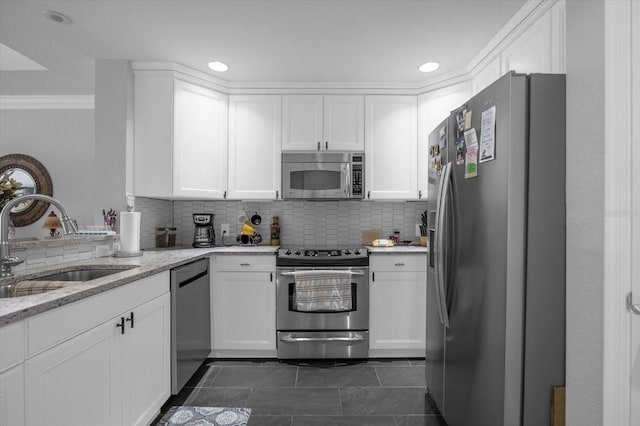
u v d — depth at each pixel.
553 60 1.70
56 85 3.29
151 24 2.06
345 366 2.54
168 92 2.58
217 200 3.25
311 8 1.90
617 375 0.95
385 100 2.95
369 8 1.90
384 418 1.88
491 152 1.29
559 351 1.21
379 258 2.65
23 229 3.65
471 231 1.44
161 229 2.96
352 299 2.62
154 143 2.58
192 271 2.24
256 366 2.53
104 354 1.36
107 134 2.51
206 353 2.52
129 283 1.54
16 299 1.08
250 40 2.25
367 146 2.94
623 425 0.95
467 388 1.47
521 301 1.20
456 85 2.73
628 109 0.94
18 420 0.97
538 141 1.19
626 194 0.95
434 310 1.92
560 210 1.20
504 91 1.22
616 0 0.94
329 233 3.25
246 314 2.63
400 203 3.28
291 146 2.94
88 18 2.00
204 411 1.94
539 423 1.21
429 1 1.84
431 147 2.01
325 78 2.85
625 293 0.95
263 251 2.63
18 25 2.08
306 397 2.10
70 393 1.18
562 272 1.20
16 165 3.70
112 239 2.34
